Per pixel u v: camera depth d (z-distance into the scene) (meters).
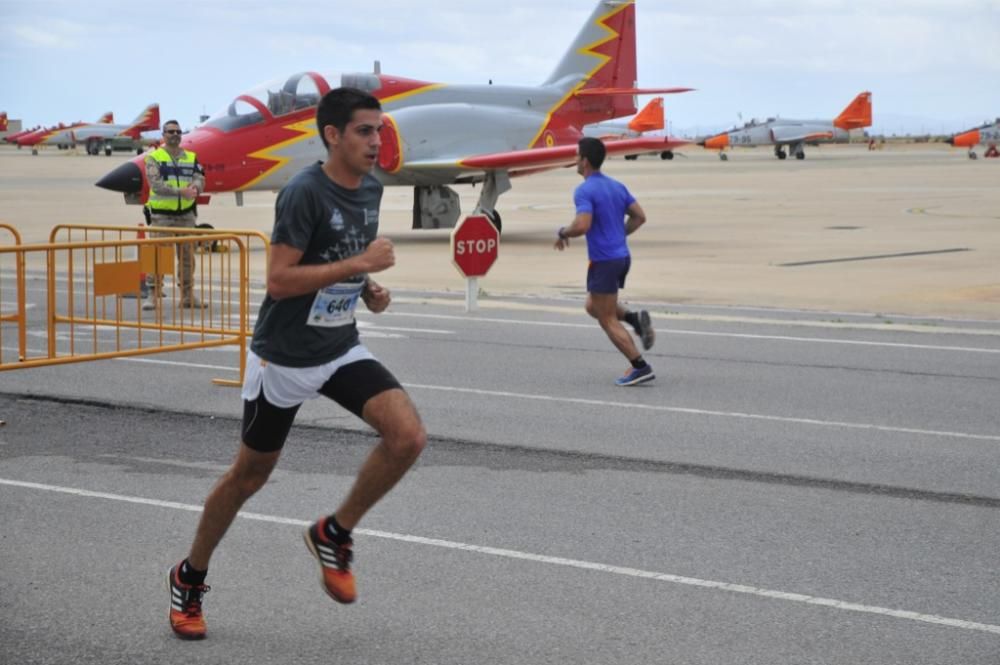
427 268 20.06
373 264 4.37
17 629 4.69
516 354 11.52
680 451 7.72
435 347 11.91
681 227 28.45
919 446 7.87
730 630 4.68
